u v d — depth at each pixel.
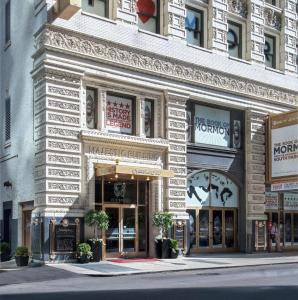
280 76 32.38
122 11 25.25
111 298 12.59
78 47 23.52
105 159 23.98
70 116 23.14
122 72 24.84
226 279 16.94
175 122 26.58
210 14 28.94
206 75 28.17
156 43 26.22
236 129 30.19
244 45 30.94
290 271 19.98
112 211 24.55
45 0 23.08
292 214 32.69
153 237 25.41
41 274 18.89
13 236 26.19
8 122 27.72
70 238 22.62
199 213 28.12
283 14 33.09
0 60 29.33
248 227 29.69
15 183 26.11
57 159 22.62
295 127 28.67
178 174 26.44
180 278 17.67
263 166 30.55
